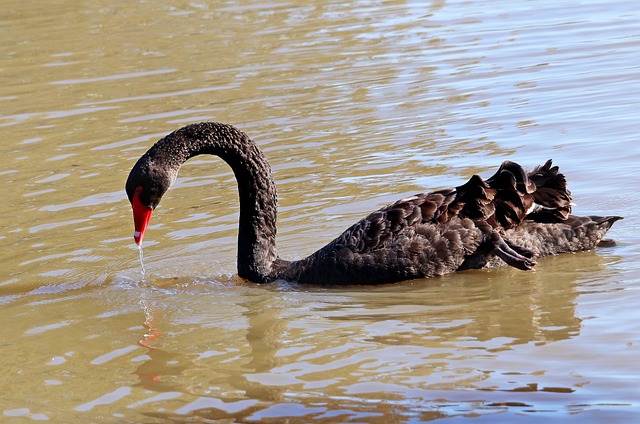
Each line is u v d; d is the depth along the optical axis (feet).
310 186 48.32
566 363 29.19
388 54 70.64
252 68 68.69
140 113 60.39
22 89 67.26
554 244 38.60
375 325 33.47
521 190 37.27
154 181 38.27
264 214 39.58
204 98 62.75
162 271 40.40
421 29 77.71
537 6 83.20
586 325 31.96
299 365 30.53
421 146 52.60
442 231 37.99
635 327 31.40
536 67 65.10
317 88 63.72
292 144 54.08
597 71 62.85
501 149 51.01
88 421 27.66
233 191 49.47
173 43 76.74
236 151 39.37
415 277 38.06
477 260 38.37
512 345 30.83
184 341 33.27
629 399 26.76
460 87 62.08
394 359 30.37
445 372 29.17
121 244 43.21
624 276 36.06
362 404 27.50
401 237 37.91
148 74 68.74
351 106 59.82
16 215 46.70
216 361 31.35
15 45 78.64
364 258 37.83
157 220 46.14
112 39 78.89
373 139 54.03
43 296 38.34
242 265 39.50
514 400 27.12
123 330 34.60
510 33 74.64
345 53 71.46
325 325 33.83
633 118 53.42
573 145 50.57
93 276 40.09
